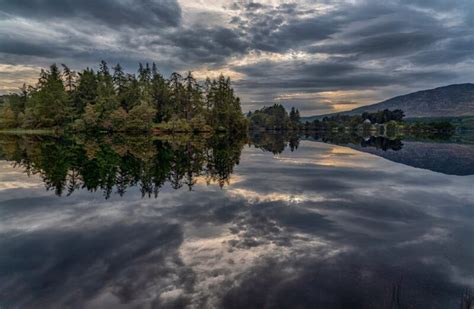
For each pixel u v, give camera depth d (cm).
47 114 7138
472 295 638
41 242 916
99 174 2158
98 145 4409
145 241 922
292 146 5525
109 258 802
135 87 7988
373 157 3578
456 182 1939
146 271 730
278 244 902
